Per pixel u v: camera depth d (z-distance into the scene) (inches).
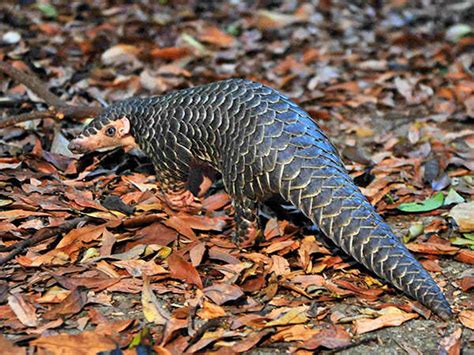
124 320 146.5
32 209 184.1
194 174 195.2
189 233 175.9
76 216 183.6
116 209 184.9
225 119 169.2
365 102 287.1
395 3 410.3
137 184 200.8
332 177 156.2
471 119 269.0
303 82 305.0
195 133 174.7
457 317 152.3
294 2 402.6
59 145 219.0
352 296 159.6
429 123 268.7
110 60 303.7
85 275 161.3
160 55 312.2
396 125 268.8
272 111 165.3
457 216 185.9
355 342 143.8
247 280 162.7
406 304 155.7
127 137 190.1
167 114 179.9
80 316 148.9
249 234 171.9
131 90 278.5
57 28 335.6
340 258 172.6
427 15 391.9
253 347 141.3
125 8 372.5
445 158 229.6
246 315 148.8
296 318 148.6
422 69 320.8
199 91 179.0
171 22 359.9
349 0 409.4
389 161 231.5
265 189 162.4
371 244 149.7
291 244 175.0
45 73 278.8
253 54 335.0
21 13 351.6
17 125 232.2
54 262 165.5
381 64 323.6
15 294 152.2
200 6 387.9
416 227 181.5
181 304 153.9
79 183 201.6
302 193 156.3
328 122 270.4
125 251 171.8
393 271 148.4
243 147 163.6
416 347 143.3
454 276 169.5
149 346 135.6
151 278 161.0
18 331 142.6
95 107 226.1
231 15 378.3
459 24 375.2
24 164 207.0
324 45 348.5
